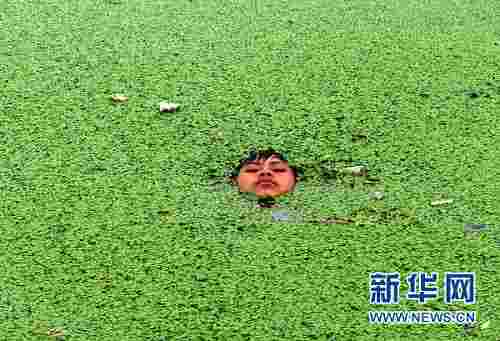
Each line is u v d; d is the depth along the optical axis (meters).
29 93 3.78
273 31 4.23
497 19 4.37
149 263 3.03
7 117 3.64
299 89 3.83
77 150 3.49
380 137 3.58
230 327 2.83
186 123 3.63
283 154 3.48
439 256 3.06
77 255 3.05
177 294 2.93
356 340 2.79
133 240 3.11
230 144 3.53
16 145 3.50
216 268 3.01
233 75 3.91
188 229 3.15
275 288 2.95
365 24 4.29
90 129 3.59
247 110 3.71
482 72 3.96
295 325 2.83
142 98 3.76
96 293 2.93
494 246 3.10
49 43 4.11
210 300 2.91
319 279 2.98
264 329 2.82
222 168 3.42
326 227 3.17
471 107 3.74
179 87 3.83
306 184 3.35
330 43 4.14
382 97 3.79
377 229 3.16
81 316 2.86
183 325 2.83
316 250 3.08
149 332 2.81
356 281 2.98
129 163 3.43
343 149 3.52
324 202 3.27
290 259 3.04
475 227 3.18
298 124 3.64
